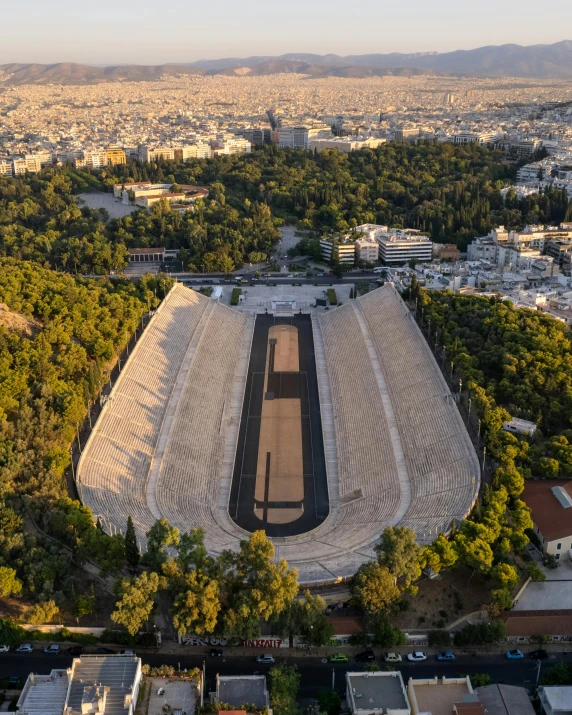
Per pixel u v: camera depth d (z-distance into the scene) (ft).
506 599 647.15
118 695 503.61
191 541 645.10
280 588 598.75
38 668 587.27
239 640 620.49
